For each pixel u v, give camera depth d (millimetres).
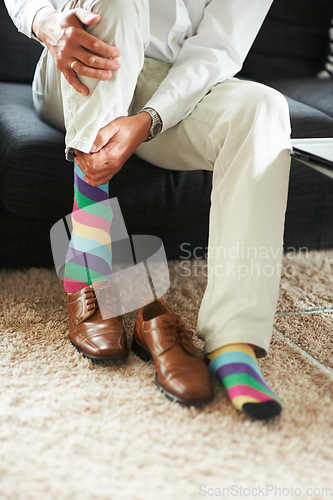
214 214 1169
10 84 1861
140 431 995
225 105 1199
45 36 1211
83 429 989
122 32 1126
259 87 1188
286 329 1395
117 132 1156
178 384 1062
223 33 1353
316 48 2236
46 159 1409
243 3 1373
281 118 1144
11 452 927
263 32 2174
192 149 1295
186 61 1345
